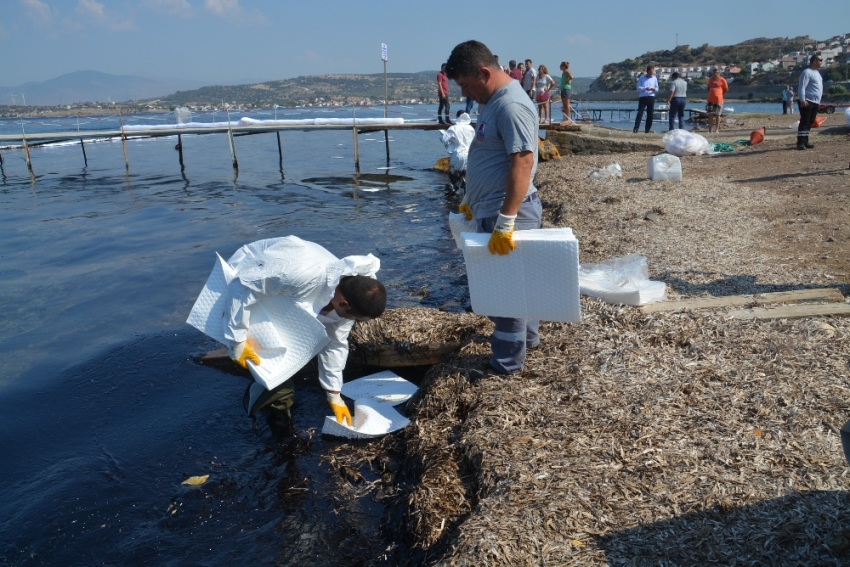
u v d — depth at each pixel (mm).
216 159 23719
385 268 8352
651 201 9633
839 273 5574
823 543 2418
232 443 4242
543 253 3432
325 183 17000
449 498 3176
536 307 3613
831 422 3209
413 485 3564
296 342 3881
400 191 15500
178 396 4891
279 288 3623
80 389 4984
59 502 3623
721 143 15953
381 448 4039
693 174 12047
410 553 3033
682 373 3867
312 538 3293
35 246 9703
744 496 2729
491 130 3607
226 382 5113
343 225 11273
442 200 14086
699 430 3268
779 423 3254
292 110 57281
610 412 3523
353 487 3721
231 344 3811
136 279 7852
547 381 3977
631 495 2824
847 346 3971
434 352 5109
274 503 3605
